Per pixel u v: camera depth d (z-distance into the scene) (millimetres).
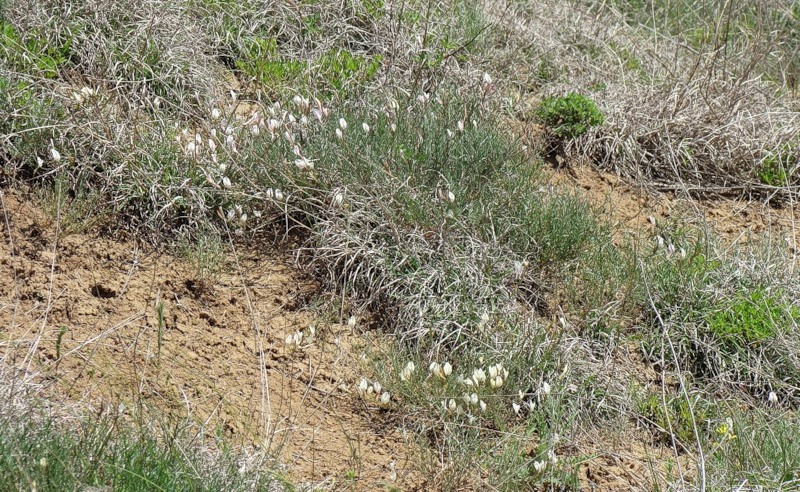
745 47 6359
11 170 4945
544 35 6180
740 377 4988
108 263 4871
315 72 5598
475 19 6062
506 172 5312
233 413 4617
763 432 4785
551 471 4590
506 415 4758
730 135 5754
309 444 4609
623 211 5520
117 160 5023
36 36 5254
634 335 5043
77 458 4270
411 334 4902
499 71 5895
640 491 4641
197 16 5625
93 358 4617
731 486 4574
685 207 5598
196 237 5000
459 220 5098
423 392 4734
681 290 5109
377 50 5773
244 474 4402
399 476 4574
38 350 4586
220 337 4809
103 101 5145
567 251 5141
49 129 4984
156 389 4598
